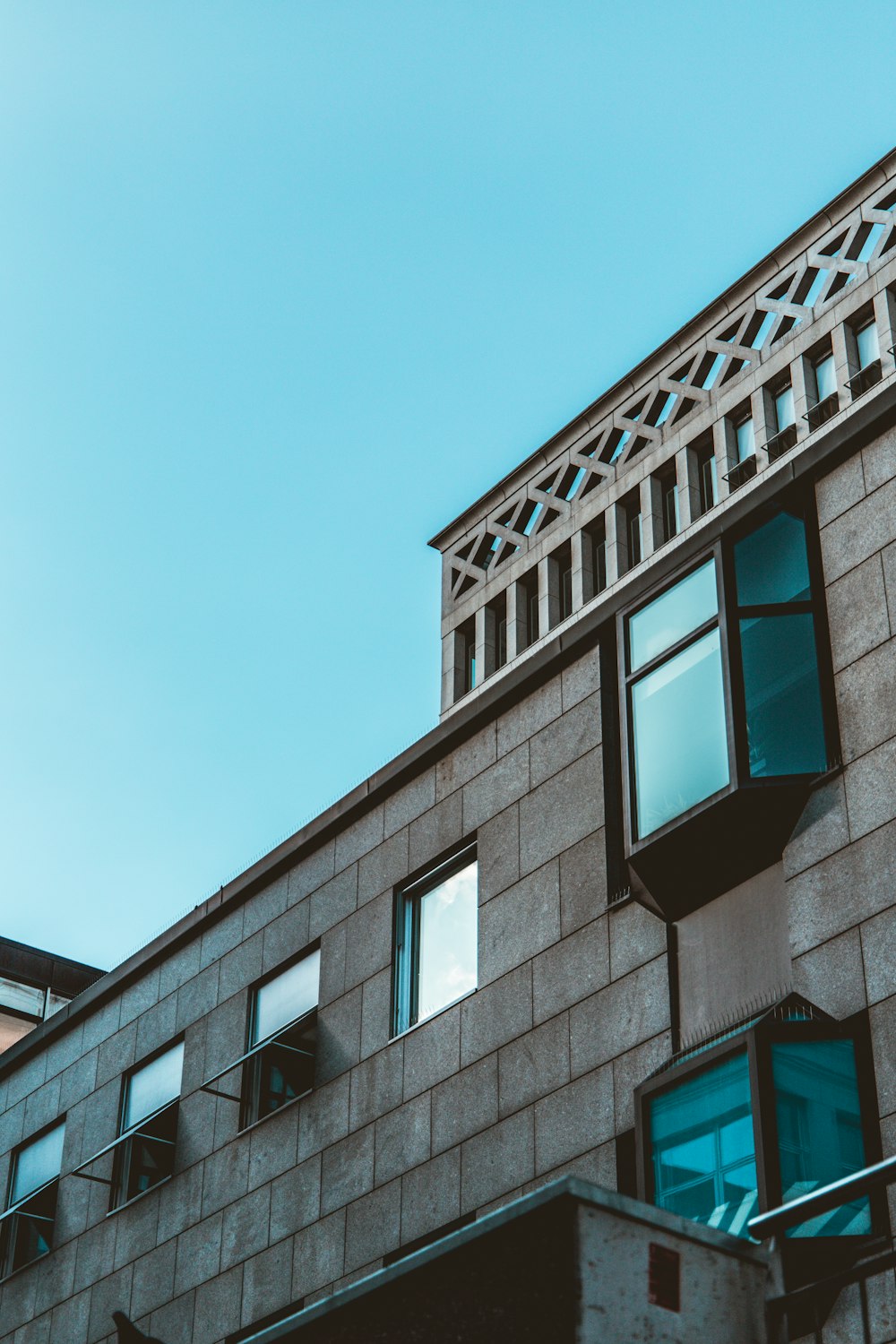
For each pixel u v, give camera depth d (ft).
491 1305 32.32
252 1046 81.25
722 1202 51.67
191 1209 79.20
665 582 66.28
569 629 72.13
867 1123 51.16
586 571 214.48
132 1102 88.22
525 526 230.48
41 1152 93.56
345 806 81.71
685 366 214.90
